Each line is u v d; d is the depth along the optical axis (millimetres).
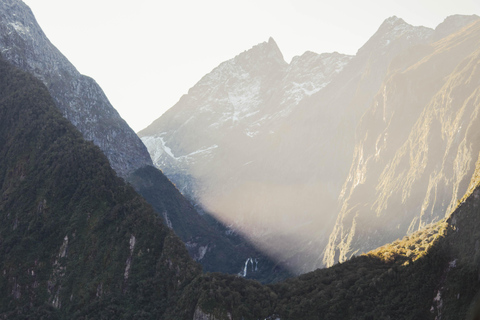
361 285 186125
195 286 188500
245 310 179625
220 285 187000
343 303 181375
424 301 175750
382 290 182875
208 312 177625
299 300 186875
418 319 172750
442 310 171125
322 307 182000
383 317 175000
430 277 179125
